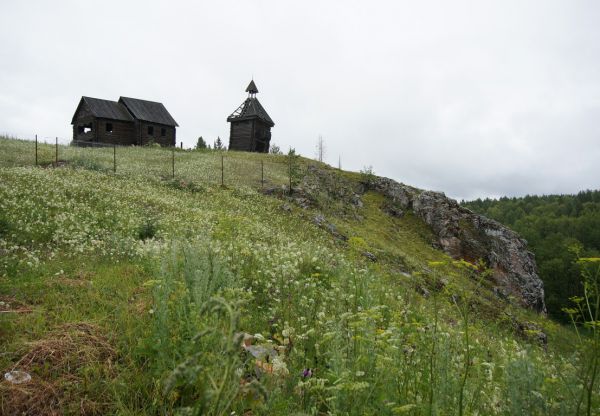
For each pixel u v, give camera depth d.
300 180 36.72
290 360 4.04
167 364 3.84
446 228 38.28
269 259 9.16
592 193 178.12
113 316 5.43
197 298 4.39
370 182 44.56
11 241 10.61
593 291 2.95
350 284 6.88
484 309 15.70
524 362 3.40
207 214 19.61
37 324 4.84
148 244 10.60
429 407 3.01
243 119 60.06
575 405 2.99
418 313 7.37
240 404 3.12
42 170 21.91
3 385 3.66
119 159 33.44
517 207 168.25
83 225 13.28
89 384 3.83
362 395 3.19
